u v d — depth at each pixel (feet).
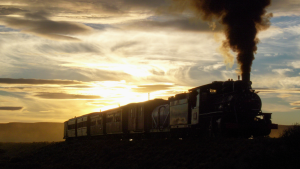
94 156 86.79
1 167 95.91
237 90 62.44
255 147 46.93
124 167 62.85
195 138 65.98
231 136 60.49
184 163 52.03
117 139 109.81
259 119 62.85
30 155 126.21
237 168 42.32
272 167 41.45
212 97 67.51
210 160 48.65
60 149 123.75
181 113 73.46
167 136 84.43
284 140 46.80
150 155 65.87
